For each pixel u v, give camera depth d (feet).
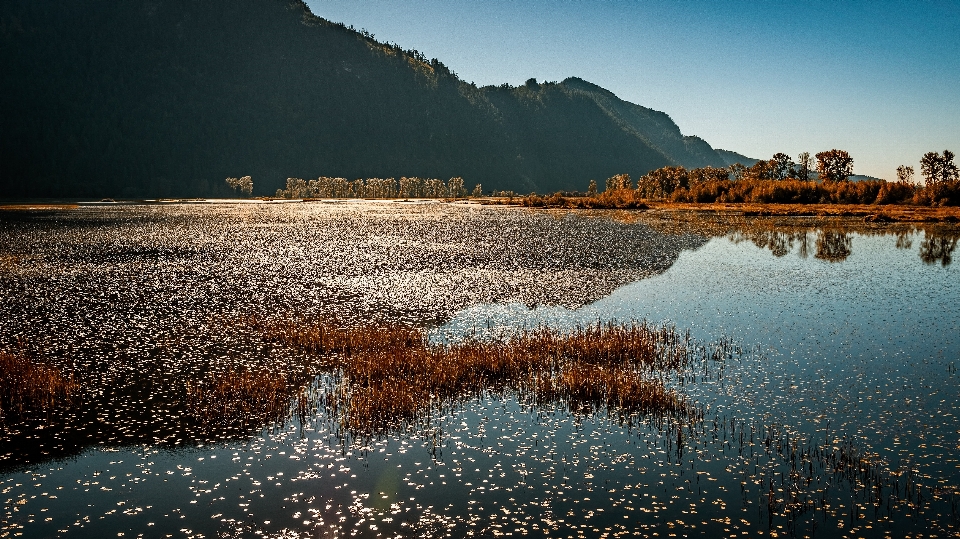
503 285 127.85
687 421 58.03
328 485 46.03
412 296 116.57
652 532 39.86
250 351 79.82
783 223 290.56
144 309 104.58
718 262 161.89
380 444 53.21
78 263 158.20
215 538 38.99
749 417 58.85
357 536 39.27
